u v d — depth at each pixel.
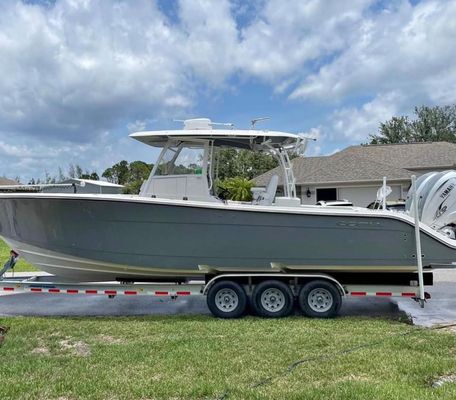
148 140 6.77
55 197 6.20
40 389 3.64
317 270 6.35
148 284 6.59
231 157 7.21
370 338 5.14
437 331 5.43
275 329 5.57
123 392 3.58
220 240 6.18
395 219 6.15
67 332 5.51
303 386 3.68
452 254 6.21
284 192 6.92
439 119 45.59
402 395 3.40
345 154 22.83
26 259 7.01
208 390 3.59
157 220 6.19
